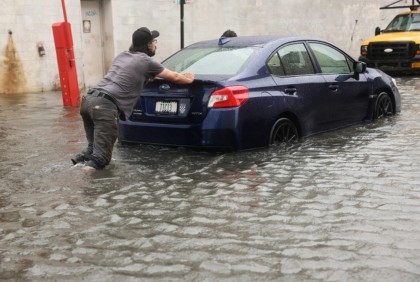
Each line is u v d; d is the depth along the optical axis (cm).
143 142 670
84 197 496
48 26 1452
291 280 327
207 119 621
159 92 652
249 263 352
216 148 629
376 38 1744
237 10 1859
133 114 675
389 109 909
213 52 712
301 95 709
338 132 769
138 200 485
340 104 780
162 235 404
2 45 1394
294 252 368
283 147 674
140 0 1627
